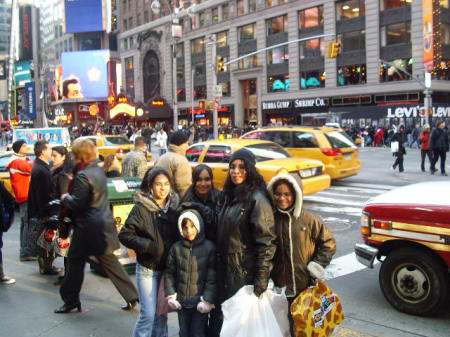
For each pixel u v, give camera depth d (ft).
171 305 12.15
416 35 126.72
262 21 167.94
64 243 18.19
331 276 20.92
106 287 19.74
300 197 11.44
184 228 12.18
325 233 11.82
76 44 303.48
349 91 143.23
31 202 20.86
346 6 143.13
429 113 109.91
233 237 11.55
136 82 241.76
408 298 16.55
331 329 11.44
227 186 11.99
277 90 166.30
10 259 24.07
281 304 11.53
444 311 16.81
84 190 15.65
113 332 15.35
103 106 278.05
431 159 55.77
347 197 41.98
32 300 18.22
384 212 16.90
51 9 349.61
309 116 141.69
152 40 224.94
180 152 19.53
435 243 15.66
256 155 36.17
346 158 47.21
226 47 184.44
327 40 148.66
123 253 20.62
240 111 181.27
